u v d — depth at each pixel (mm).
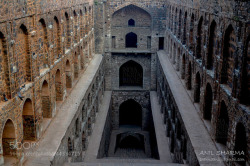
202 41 17781
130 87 35062
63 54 18969
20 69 13180
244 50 11469
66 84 21094
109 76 33844
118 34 34125
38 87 14656
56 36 18234
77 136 18656
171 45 29109
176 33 26422
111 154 28562
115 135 32719
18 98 12516
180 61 24281
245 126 11258
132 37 36406
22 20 12828
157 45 33469
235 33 12406
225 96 13445
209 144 14570
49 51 16141
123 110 36625
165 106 25750
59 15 18219
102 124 25453
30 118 14156
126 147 32500
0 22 10891
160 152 22062
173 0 28016
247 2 11117
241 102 11859
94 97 25156
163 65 28203
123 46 34594
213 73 15875
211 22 15844
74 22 22984
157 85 33031
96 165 15008
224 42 13883
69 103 18891
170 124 23234
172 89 21875
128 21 33969
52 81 16750
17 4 12242
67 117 17031
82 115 20594
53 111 16828
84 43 26328
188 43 21109
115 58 33656
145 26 33844
